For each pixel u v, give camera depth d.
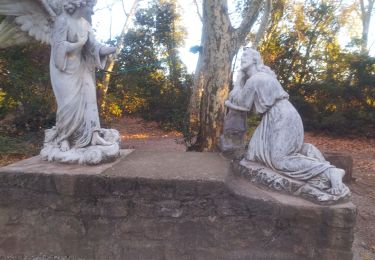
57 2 3.72
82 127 3.93
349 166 6.68
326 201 3.10
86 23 3.90
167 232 3.34
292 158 3.39
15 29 3.87
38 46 8.59
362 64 13.48
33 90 8.77
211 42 6.60
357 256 3.61
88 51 3.94
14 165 3.73
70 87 3.79
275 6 14.00
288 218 3.16
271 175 3.43
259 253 3.26
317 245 3.14
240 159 4.03
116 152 4.00
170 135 12.95
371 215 4.90
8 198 3.45
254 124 7.78
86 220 3.40
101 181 3.34
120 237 3.39
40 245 3.47
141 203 3.34
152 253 3.38
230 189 3.28
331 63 14.77
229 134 4.41
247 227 3.26
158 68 15.04
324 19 15.34
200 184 3.28
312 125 14.27
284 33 15.34
